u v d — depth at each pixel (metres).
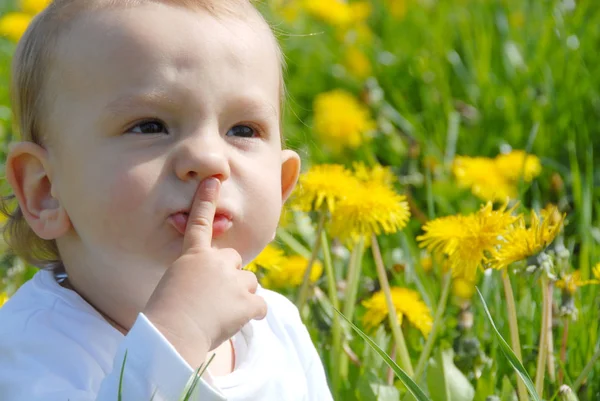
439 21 6.68
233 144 2.13
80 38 2.11
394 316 2.88
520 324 3.18
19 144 2.16
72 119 2.08
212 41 2.11
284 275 3.56
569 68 5.60
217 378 2.16
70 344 2.05
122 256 2.04
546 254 2.60
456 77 6.16
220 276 1.95
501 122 5.48
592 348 3.03
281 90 2.40
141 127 2.04
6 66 6.18
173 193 2.00
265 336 2.39
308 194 2.98
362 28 6.91
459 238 2.72
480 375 2.93
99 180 2.03
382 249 4.35
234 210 2.07
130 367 1.84
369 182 3.09
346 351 3.06
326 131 5.30
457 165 4.53
